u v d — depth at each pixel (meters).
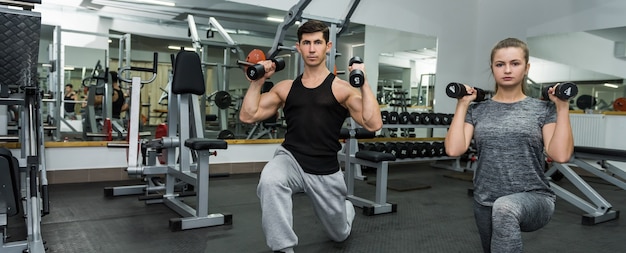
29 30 2.08
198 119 2.89
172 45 5.45
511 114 1.28
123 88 5.09
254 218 2.79
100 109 5.27
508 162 1.26
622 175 3.23
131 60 5.54
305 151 1.76
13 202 1.70
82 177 3.76
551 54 5.53
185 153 2.83
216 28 5.02
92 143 3.79
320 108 1.75
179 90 2.71
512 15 5.96
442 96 6.18
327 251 2.19
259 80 1.73
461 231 2.65
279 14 4.93
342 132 3.18
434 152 4.93
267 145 4.71
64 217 2.67
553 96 1.18
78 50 4.95
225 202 3.23
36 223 1.90
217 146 2.54
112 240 2.26
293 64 5.73
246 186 3.86
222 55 5.73
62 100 4.74
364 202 3.15
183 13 5.00
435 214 3.09
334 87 1.75
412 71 5.95
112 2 4.70
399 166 5.76
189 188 3.56
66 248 2.11
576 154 3.22
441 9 6.05
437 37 6.04
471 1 6.36
